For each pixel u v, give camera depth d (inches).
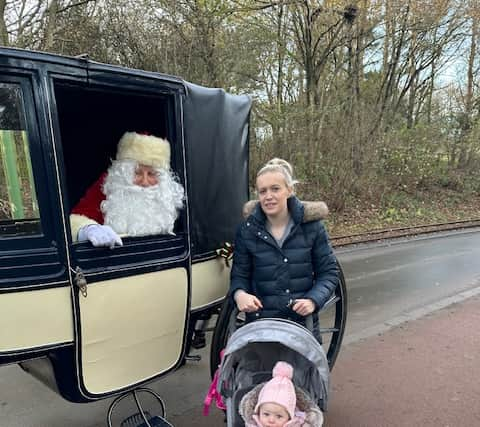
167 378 134.0
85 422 111.3
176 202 96.8
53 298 79.4
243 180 122.6
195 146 101.0
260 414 80.3
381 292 223.6
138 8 358.6
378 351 153.6
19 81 74.1
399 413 116.8
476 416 116.1
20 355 77.9
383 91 606.5
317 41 473.7
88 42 342.6
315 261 100.6
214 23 387.9
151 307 93.0
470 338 165.2
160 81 91.1
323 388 87.3
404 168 562.9
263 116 442.3
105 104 108.8
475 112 676.7
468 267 281.9
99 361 87.0
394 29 559.5
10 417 112.7
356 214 461.4
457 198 613.0
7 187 89.4
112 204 95.9
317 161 452.8
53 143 77.5
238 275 100.3
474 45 681.0
